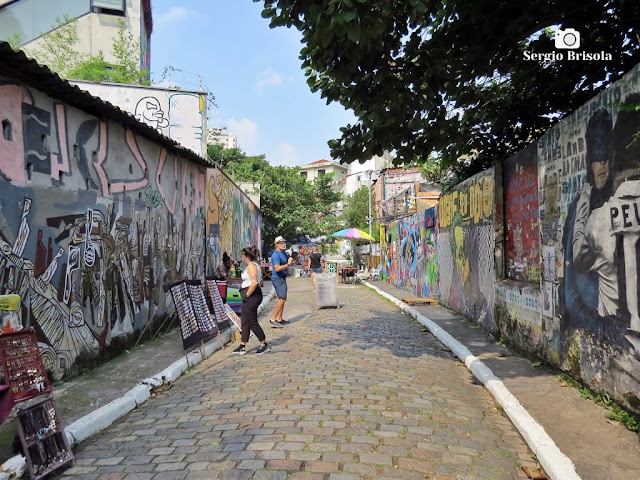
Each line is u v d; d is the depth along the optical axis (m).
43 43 20.73
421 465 3.67
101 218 6.87
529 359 6.74
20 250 5.18
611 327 4.59
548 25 6.39
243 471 3.55
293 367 6.73
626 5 6.18
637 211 4.12
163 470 3.63
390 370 6.58
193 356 7.35
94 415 4.65
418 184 22.62
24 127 5.33
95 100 6.20
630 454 3.69
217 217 14.97
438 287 13.59
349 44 5.33
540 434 4.09
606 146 4.65
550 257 6.07
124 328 7.54
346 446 3.98
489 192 8.81
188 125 14.41
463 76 6.81
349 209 45.00
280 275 10.61
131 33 23.14
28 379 3.59
